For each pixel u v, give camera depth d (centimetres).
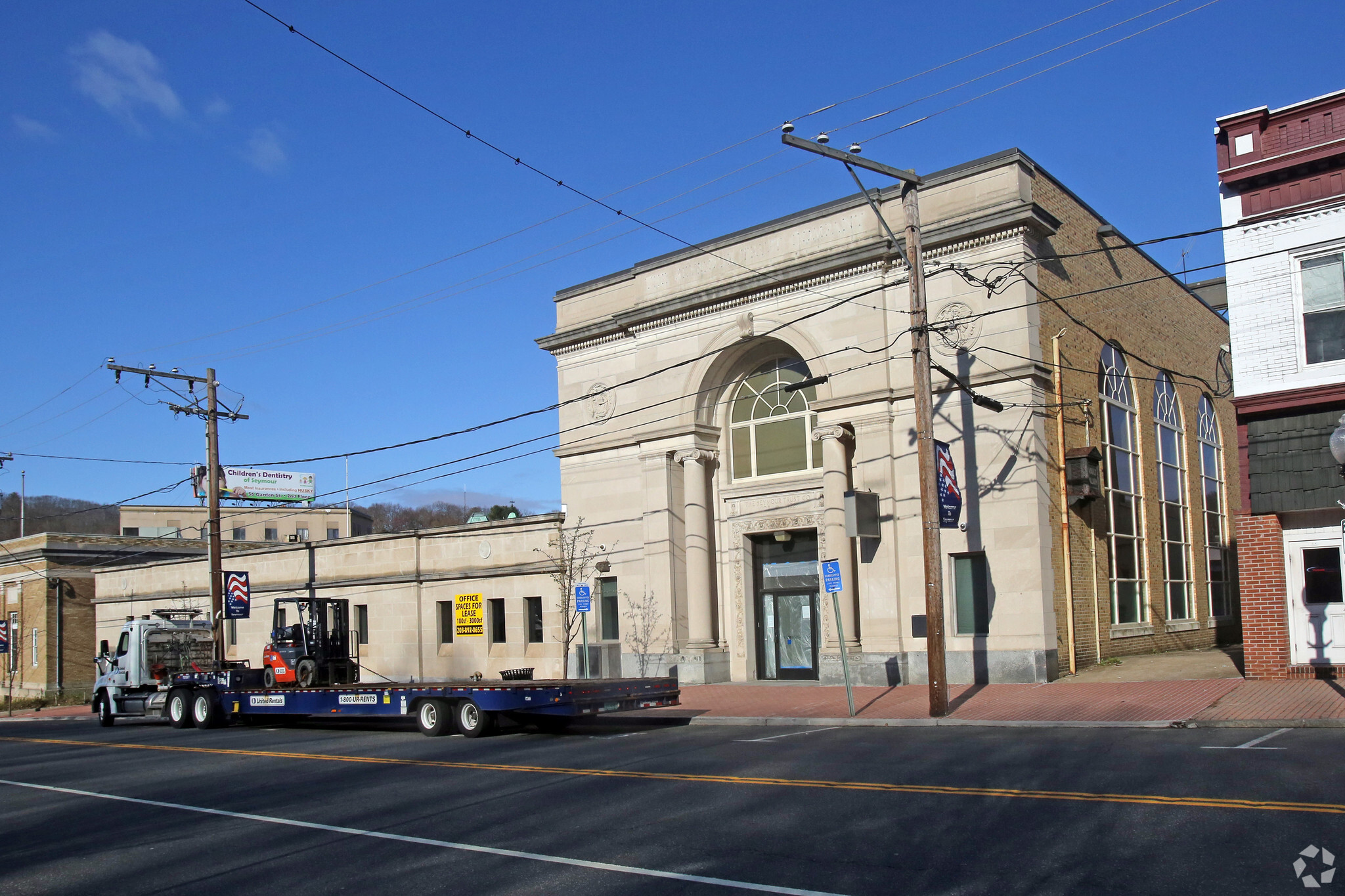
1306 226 1869
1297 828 848
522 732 2002
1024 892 721
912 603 2350
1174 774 1113
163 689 2789
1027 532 2195
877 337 2442
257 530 8638
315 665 2511
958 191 2342
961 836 887
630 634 2872
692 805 1091
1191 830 860
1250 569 1934
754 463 2794
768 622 2762
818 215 2570
